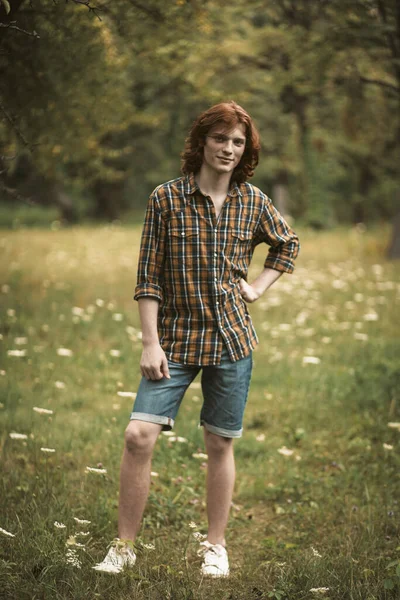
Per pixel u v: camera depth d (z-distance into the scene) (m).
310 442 5.16
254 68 15.58
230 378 3.19
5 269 12.30
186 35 9.08
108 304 9.61
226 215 3.13
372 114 16.86
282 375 6.67
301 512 4.01
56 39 7.06
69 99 7.91
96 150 10.04
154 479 4.38
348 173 36.50
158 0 7.59
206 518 3.95
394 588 3.02
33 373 6.37
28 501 3.81
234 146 3.05
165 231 3.11
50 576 2.97
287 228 3.37
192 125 3.15
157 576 3.09
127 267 13.39
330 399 6.00
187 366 3.15
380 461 4.72
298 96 19.69
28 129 7.94
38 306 9.12
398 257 15.66
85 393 6.04
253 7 12.59
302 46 12.04
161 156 28.11
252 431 5.44
